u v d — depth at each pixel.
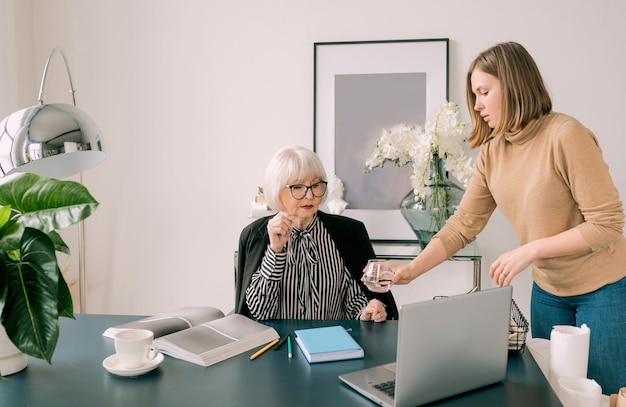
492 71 1.69
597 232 1.57
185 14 2.82
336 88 2.74
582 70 2.60
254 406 1.08
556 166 1.65
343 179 2.77
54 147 1.59
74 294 2.99
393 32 2.70
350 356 1.33
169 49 2.84
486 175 1.88
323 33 2.75
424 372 1.08
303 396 1.13
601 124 2.61
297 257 1.92
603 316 1.69
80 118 1.66
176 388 1.17
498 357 1.19
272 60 2.79
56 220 1.22
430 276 2.77
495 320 1.17
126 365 1.25
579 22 2.59
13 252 1.27
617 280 1.69
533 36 2.62
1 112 2.63
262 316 1.81
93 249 2.96
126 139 2.90
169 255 2.93
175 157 2.88
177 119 2.86
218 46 2.82
